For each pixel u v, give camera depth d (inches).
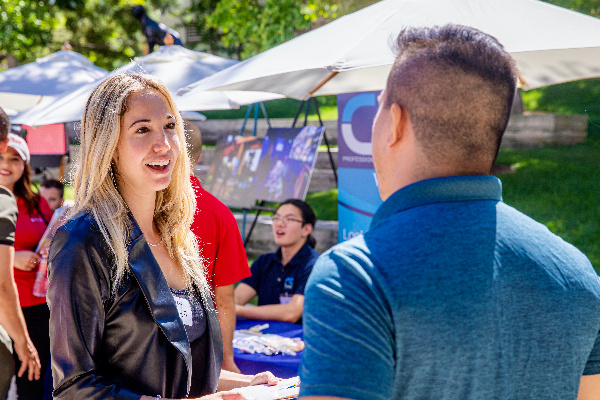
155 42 285.6
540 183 257.3
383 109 39.3
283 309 133.9
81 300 50.1
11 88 217.3
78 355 50.3
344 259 34.0
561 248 36.9
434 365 31.9
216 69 189.0
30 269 115.6
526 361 33.3
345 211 162.2
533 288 34.0
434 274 32.5
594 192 239.5
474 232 34.4
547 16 83.3
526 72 109.3
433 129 35.9
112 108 55.4
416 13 87.1
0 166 115.9
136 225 56.0
